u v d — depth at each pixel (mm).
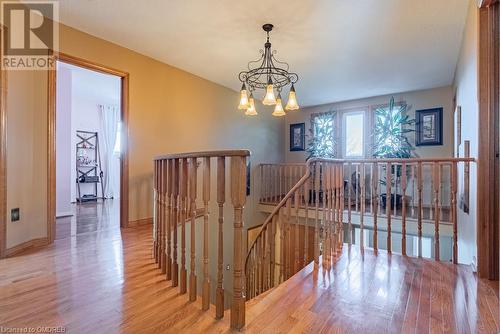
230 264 4703
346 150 6133
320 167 2582
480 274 2090
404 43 3262
